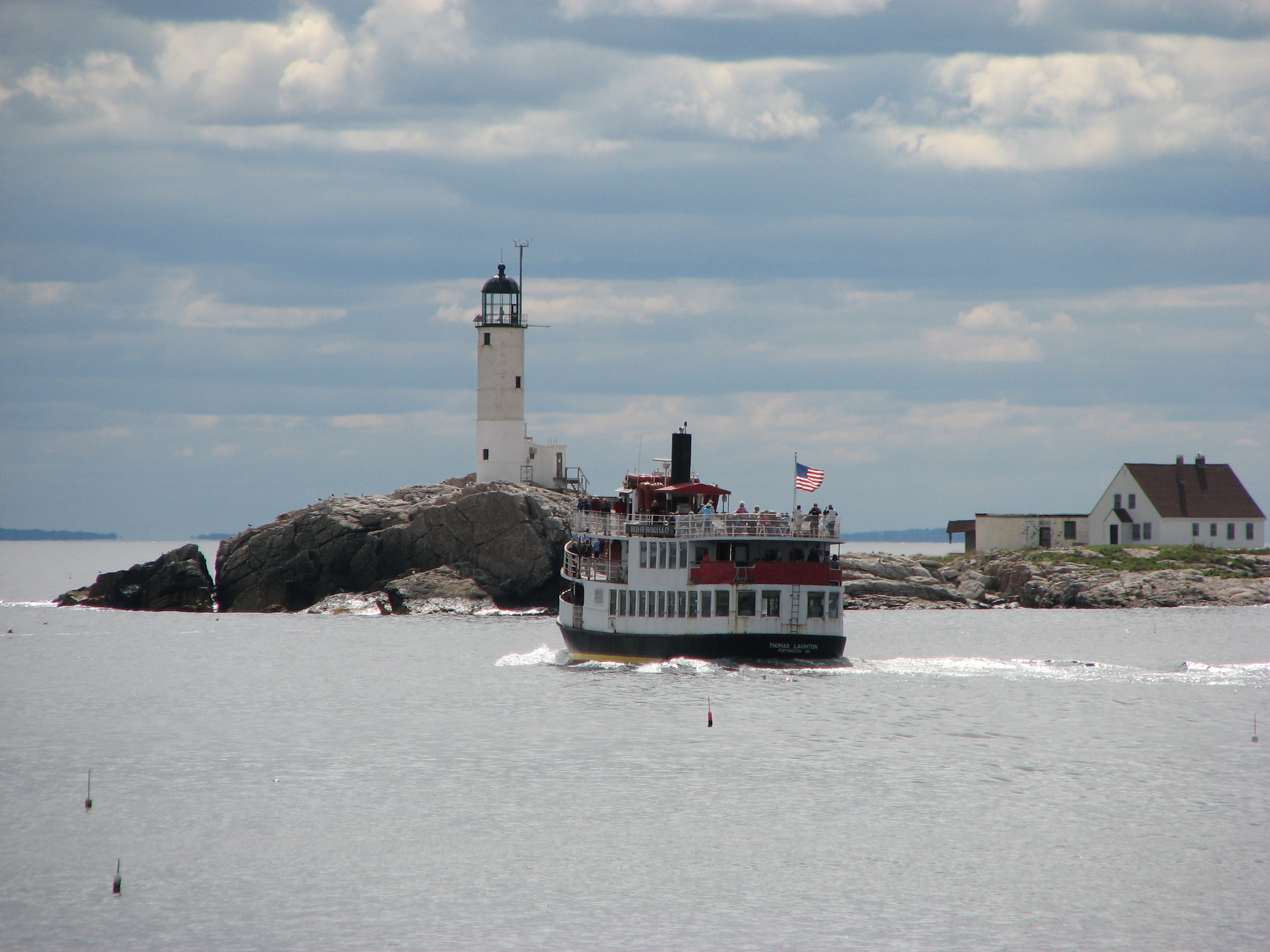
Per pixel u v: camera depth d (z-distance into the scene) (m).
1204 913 170.62
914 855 192.62
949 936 163.88
